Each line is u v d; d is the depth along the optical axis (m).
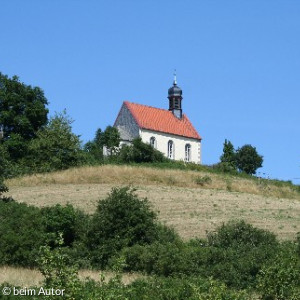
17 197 144.62
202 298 54.31
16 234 92.75
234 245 92.62
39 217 99.06
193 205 138.25
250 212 133.75
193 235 109.75
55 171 184.25
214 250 84.69
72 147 195.88
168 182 166.25
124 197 101.25
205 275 79.69
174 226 116.94
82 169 173.00
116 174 168.25
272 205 144.38
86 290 52.31
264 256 80.50
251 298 63.88
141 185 162.12
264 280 63.12
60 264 47.72
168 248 85.56
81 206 134.50
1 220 97.75
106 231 97.56
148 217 100.31
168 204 138.00
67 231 99.56
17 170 178.38
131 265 85.75
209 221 122.25
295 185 184.00
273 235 97.31
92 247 96.69
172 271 82.19
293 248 86.00
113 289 48.62
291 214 133.88
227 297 55.06
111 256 93.25
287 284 62.59
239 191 165.50
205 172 189.62
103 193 149.75
